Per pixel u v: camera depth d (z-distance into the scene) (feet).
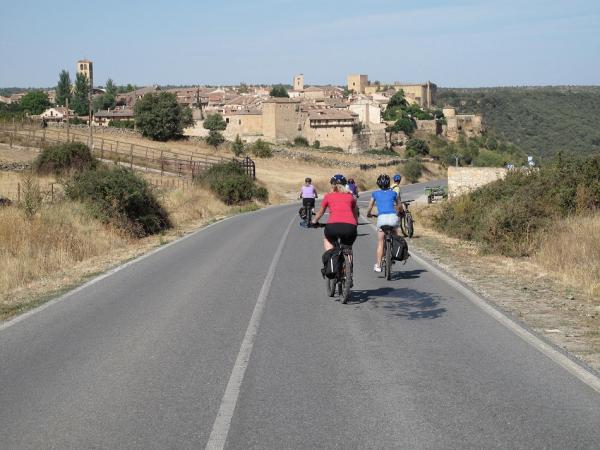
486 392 20.80
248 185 158.40
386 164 376.07
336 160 350.64
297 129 471.62
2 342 27.68
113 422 18.42
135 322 31.35
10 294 39.83
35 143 202.59
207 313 33.37
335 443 16.85
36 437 17.40
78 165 147.74
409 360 24.57
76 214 67.51
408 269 49.06
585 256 47.80
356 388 21.31
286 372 23.11
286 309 34.37
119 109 545.03
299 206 169.48
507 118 647.15
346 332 29.17
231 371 23.26
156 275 46.47
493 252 57.62
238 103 559.79
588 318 31.71
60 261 51.34
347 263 35.78
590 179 66.54
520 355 25.09
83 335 28.81
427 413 18.98
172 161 220.43
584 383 21.65
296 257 56.75
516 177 83.71
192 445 16.79
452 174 136.67
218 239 73.26
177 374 22.94
